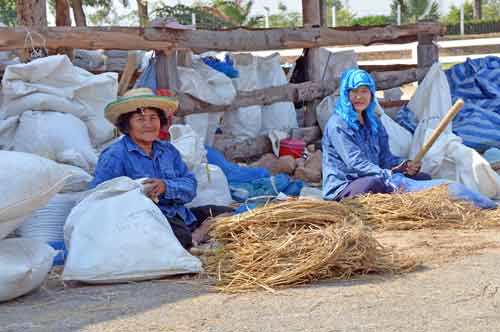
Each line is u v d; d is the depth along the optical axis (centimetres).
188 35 775
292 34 930
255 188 699
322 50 1005
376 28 1046
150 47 731
